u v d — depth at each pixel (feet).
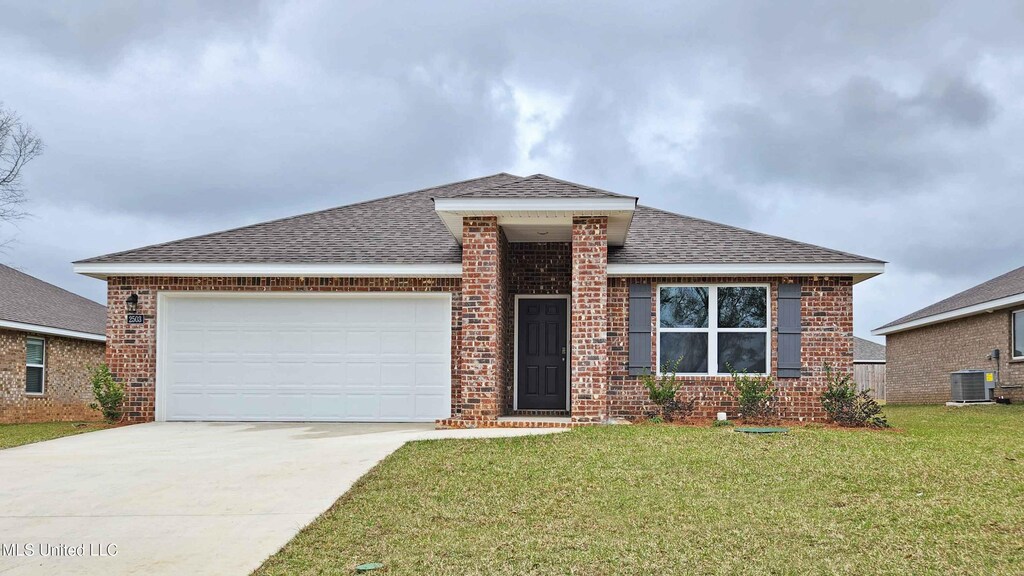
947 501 25.81
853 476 29.32
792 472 30.07
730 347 48.88
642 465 31.30
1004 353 68.74
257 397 49.98
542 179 46.93
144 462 33.88
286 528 23.68
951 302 81.35
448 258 49.21
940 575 19.45
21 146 92.43
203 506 26.21
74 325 72.13
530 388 52.80
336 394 49.80
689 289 49.44
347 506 25.93
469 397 44.60
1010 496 26.25
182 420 50.01
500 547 21.85
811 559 20.75
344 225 56.54
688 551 21.44
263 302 50.44
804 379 47.88
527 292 53.01
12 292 71.00
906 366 91.81
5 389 63.87
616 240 50.62
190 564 20.56
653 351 49.16
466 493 27.43
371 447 36.27
